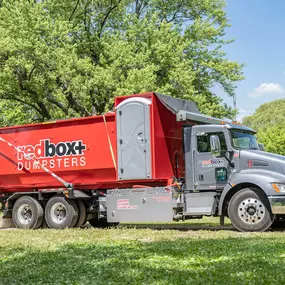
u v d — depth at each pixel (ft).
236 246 30.63
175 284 20.42
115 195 48.08
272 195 40.98
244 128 46.91
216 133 45.19
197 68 116.37
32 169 54.29
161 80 104.58
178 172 48.32
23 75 97.45
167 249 30.07
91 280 21.89
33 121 115.34
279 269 22.79
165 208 45.42
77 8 115.44
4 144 56.59
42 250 32.17
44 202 53.21
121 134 47.67
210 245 31.50
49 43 96.48
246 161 43.68
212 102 114.11
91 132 50.70
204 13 125.08
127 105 47.50
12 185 55.93
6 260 28.55
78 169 51.26
